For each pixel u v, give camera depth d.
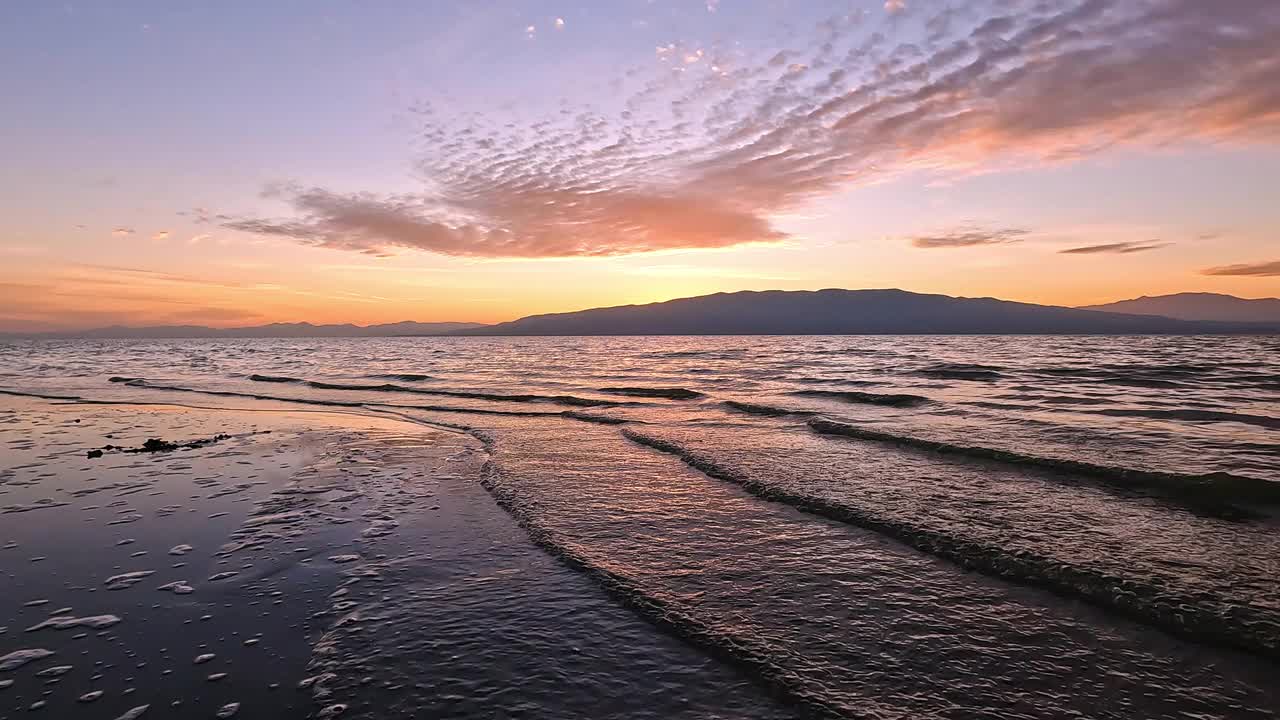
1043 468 8.95
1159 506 7.00
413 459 10.48
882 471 8.88
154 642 4.11
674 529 6.48
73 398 21.70
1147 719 3.24
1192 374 28.16
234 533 6.45
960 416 15.09
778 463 9.49
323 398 21.42
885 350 66.38
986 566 5.30
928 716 3.27
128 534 6.39
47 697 3.44
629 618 4.50
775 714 3.32
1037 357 47.03
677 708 3.39
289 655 3.96
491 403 19.69
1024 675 3.67
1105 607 4.50
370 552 5.89
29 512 7.22
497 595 4.92
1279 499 7.09
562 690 3.57
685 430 13.13
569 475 9.02
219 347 105.50
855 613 4.50
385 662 3.89
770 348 78.44
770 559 5.59
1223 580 4.89
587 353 69.56
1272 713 3.26
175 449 11.46
